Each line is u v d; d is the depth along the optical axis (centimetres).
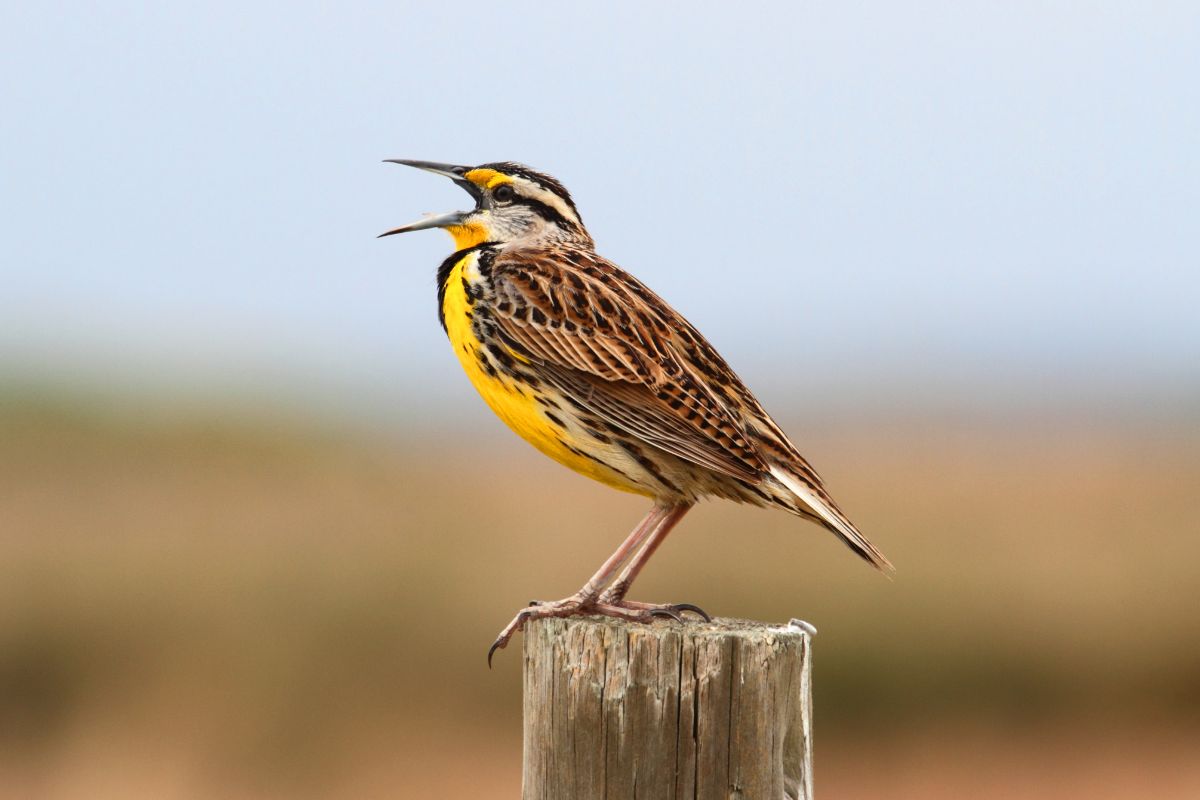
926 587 1605
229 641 1477
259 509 1959
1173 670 1520
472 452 2961
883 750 1511
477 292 691
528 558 1634
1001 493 2233
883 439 3603
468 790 1358
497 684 1504
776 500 666
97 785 1351
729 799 515
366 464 2489
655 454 673
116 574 1550
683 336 695
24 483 2033
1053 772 1440
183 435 2372
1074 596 1586
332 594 1534
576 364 673
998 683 1526
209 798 1374
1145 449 3080
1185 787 1395
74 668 1461
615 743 520
